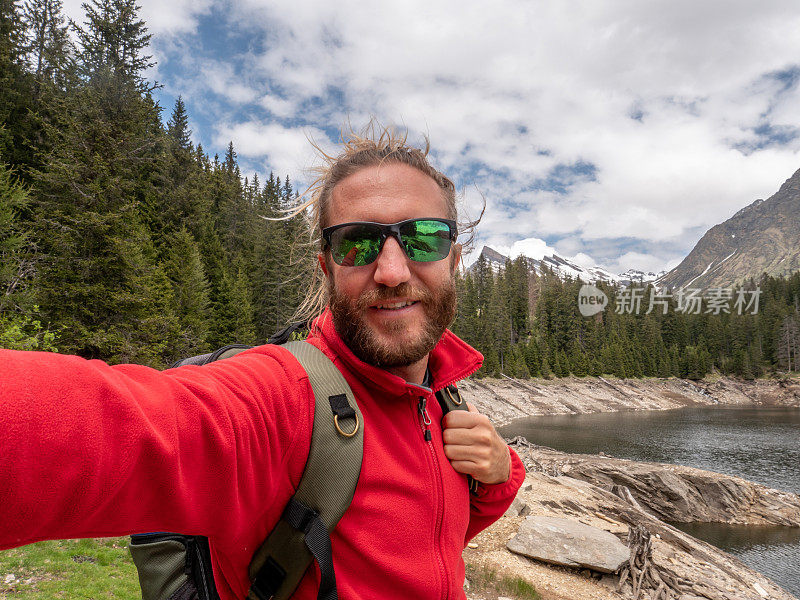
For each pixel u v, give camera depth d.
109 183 17.52
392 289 1.17
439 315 1.27
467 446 1.37
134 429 0.62
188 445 0.72
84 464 0.54
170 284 31.89
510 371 85.81
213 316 39.56
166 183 39.22
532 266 155.25
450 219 1.42
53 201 18.39
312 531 0.93
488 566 10.12
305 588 0.97
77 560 8.34
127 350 16.77
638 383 98.25
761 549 21.20
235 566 0.99
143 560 1.25
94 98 25.59
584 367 98.19
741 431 54.22
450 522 1.24
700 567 14.04
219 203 64.50
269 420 0.90
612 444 44.78
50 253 17.09
